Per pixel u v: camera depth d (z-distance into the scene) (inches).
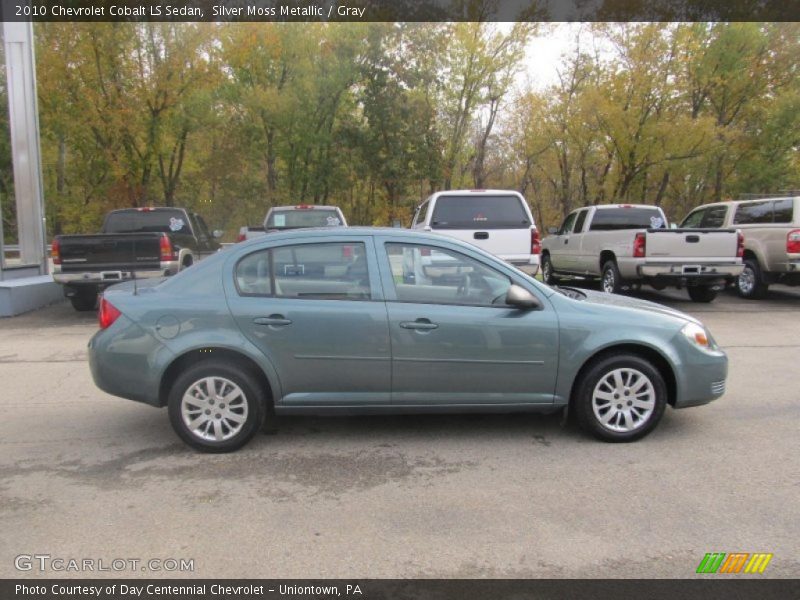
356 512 141.9
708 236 421.7
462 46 981.2
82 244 391.9
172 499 149.0
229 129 984.9
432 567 119.7
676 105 901.2
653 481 156.6
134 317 175.0
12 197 579.2
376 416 209.3
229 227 1075.9
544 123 997.2
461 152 1090.1
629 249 434.6
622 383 182.5
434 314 176.7
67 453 179.2
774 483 154.9
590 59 976.3
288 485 156.5
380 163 965.2
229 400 176.7
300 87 922.1
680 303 478.9
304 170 1015.0
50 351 321.1
